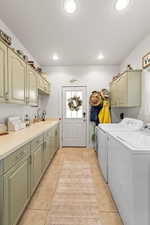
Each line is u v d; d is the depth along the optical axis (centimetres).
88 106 432
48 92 405
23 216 160
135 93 277
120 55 349
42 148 234
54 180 241
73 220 155
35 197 194
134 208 124
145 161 125
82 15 198
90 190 212
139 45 285
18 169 143
